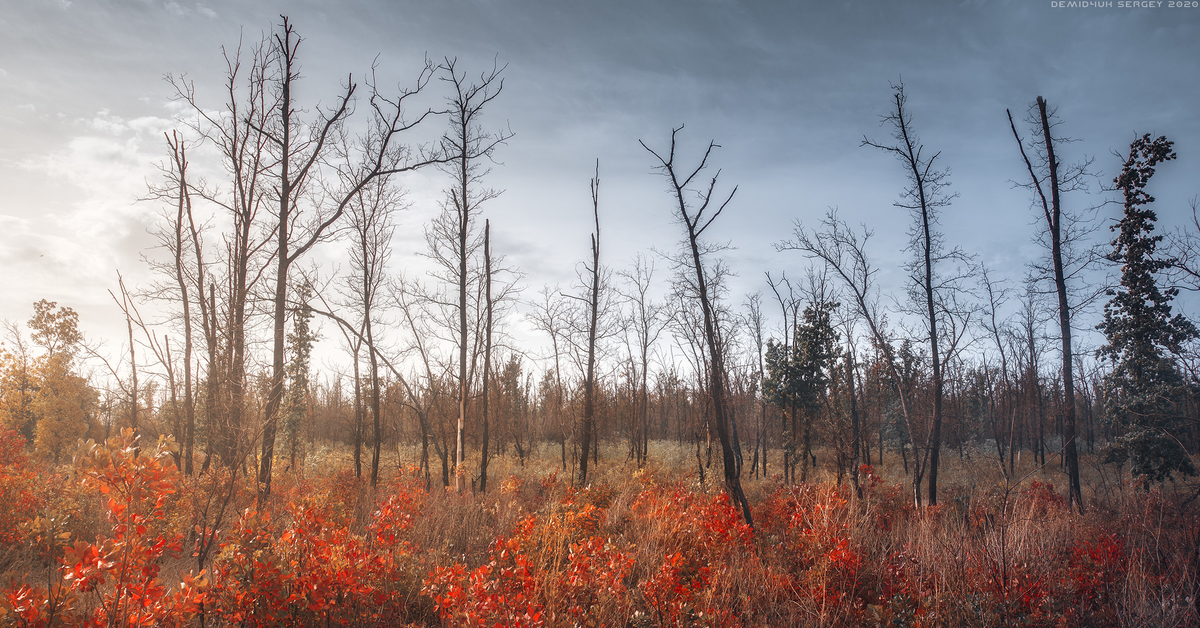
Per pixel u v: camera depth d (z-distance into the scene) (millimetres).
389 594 5617
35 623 3662
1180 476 17094
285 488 10992
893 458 27500
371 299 16750
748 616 5898
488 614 4668
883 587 6363
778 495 11180
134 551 3990
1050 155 13938
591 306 17266
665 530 8125
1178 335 17562
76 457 4008
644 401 22719
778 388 23203
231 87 14023
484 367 15477
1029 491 11016
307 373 23500
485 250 16156
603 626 5410
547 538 7160
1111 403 19531
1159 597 5918
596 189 17141
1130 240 18484
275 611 4754
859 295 15469
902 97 14742
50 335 24750
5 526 7234
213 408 11641
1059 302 13664
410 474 14156
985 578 6004
